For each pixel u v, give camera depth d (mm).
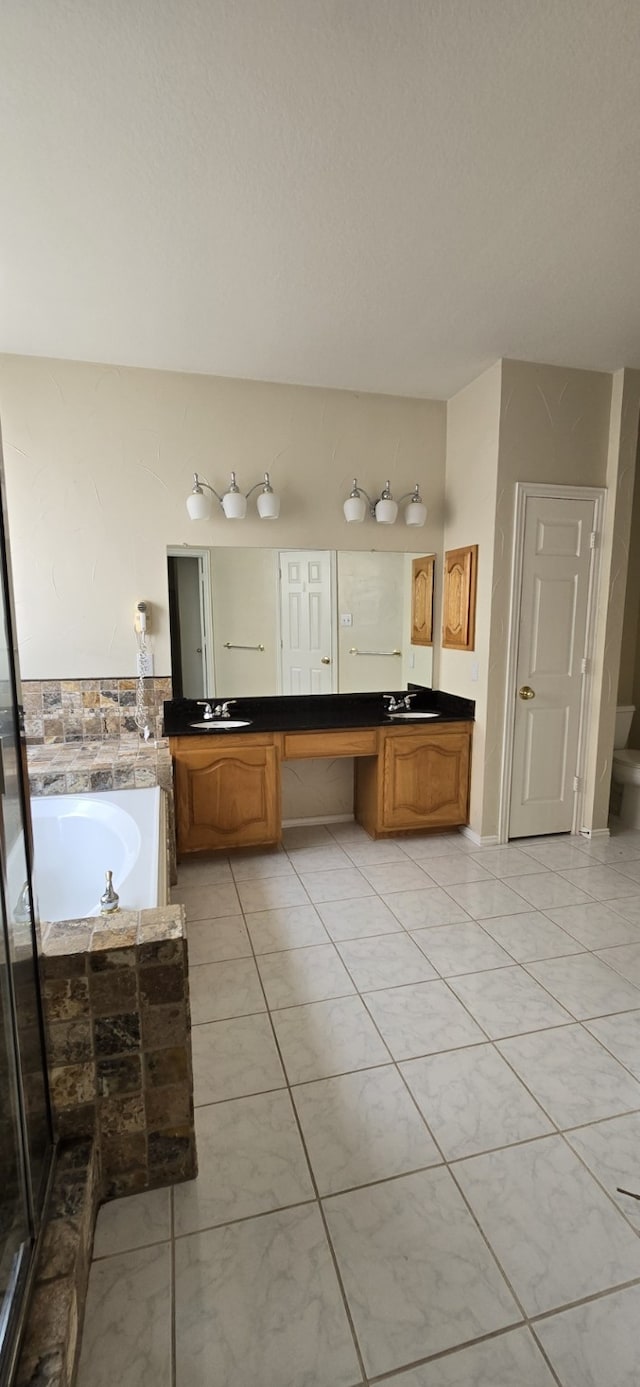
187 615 3311
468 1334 1087
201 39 1300
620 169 1688
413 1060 1747
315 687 3621
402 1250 1229
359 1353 1061
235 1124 1533
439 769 3408
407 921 2535
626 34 1295
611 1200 1334
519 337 2754
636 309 2500
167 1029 1295
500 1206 1318
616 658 3410
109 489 3094
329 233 1975
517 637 3266
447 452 3578
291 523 3377
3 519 1106
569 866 3105
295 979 2127
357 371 3129
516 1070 1710
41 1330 938
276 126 1533
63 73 1379
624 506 3287
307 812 3764
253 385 3219
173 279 2248
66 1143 1291
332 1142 1479
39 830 2578
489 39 1308
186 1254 1219
